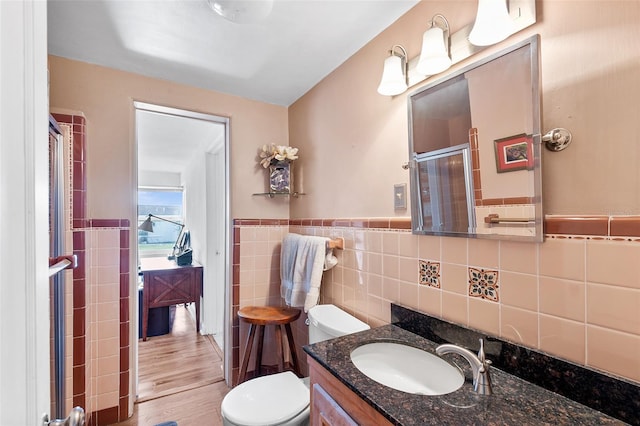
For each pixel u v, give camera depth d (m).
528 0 0.88
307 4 1.26
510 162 0.93
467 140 1.06
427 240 1.21
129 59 1.70
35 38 0.46
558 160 0.83
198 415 1.83
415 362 1.11
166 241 5.36
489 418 0.70
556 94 0.83
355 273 1.60
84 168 1.62
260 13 1.24
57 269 0.98
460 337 1.06
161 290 3.10
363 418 0.82
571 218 0.80
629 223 0.70
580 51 0.78
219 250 3.14
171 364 2.49
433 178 1.19
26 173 0.43
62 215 1.42
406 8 1.30
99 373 1.72
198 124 2.69
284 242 2.09
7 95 0.40
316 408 1.02
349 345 1.11
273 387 1.43
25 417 0.42
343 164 1.72
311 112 2.06
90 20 1.35
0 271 0.38
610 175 0.73
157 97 1.92
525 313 0.89
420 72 1.16
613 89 0.73
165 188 5.37
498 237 0.96
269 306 2.22
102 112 1.76
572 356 0.79
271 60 1.71
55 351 1.31
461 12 1.10
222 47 1.58
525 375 0.88
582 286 0.78
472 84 1.05
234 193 2.18
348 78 1.68
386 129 1.43
